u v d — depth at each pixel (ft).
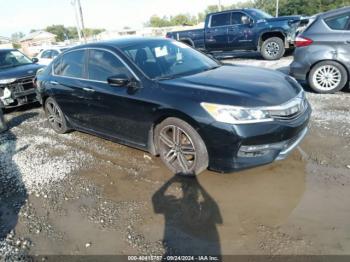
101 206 10.34
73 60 15.34
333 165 11.08
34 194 11.55
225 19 37.01
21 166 14.05
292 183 10.32
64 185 11.95
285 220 8.68
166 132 11.49
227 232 8.50
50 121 18.26
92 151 14.84
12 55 27.07
